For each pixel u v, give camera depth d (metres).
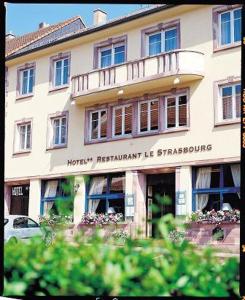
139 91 16.39
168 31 16.14
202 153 14.57
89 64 18.22
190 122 14.95
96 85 17.08
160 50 16.31
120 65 16.42
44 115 19.30
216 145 14.33
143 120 16.33
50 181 18.72
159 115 15.78
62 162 18.34
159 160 15.61
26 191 19.12
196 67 14.76
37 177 18.91
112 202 16.69
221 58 14.51
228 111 14.31
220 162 14.14
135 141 16.34
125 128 16.83
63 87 18.86
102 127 17.55
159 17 16.16
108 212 16.45
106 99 17.39
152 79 15.38
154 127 15.99
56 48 19.17
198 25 15.15
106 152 17.16
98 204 16.92
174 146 15.27
